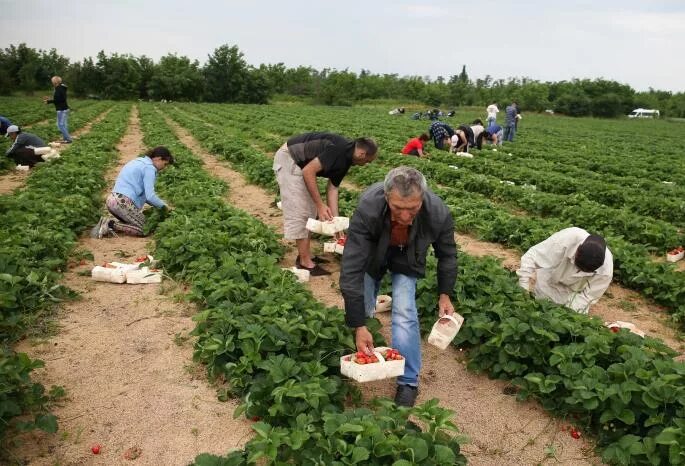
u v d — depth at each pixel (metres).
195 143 21.61
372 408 4.36
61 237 7.14
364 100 81.75
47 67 71.62
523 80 97.06
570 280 5.70
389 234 3.82
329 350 4.60
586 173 16.88
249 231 7.81
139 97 70.69
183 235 7.15
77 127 24.91
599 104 78.44
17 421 3.90
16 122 24.69
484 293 5.86
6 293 5.07
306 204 6.82
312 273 7.17
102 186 11.97
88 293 6.27
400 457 3.17
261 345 4.39
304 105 71.44
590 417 4.19
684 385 4.06
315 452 3.22
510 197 12.61
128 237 8.54
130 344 5.18
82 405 4.21
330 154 6.29
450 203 11.09
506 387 4.76
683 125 63.59
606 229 9.60
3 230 6.98
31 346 5.02
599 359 4.66
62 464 3.57
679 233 9.72
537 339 4.71
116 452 3.73
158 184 11.98
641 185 15.25
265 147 20.11
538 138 31.30
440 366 5.10
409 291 4.20
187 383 4.59
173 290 6.46
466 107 78.62
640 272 7.24
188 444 3.85
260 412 3.96
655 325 6.39
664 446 3.56
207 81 72.12
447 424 3.45
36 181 11.08
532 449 3.99
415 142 17.94
